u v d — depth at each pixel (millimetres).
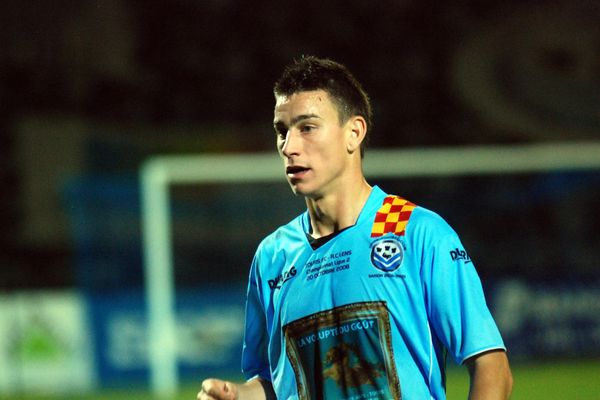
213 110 67875
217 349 45625
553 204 47938
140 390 43719
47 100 65875
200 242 48938
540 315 46969
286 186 49062
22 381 44500
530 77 68000
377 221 10195
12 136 61062
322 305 10023
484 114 66938
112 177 59750
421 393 9727
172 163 43562
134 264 50875
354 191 10367
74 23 67438
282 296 10391
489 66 68938
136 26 68625
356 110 10297
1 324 44625
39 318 44938
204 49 69375
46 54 66688
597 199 48031
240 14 70500
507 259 47625
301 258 10414
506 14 70625
